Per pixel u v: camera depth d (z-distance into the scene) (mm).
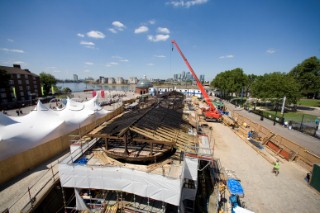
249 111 55969
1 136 17297
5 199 13023
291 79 52625
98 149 15266
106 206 12695
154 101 33688
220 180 18141
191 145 14352
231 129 37406
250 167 21422
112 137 13188
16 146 18188
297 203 15523
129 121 14719
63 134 23594
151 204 13000
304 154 21734
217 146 27750
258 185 17891
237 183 15523
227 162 22547
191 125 20500
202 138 18219
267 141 28328
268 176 19578
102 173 11711
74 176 12055
